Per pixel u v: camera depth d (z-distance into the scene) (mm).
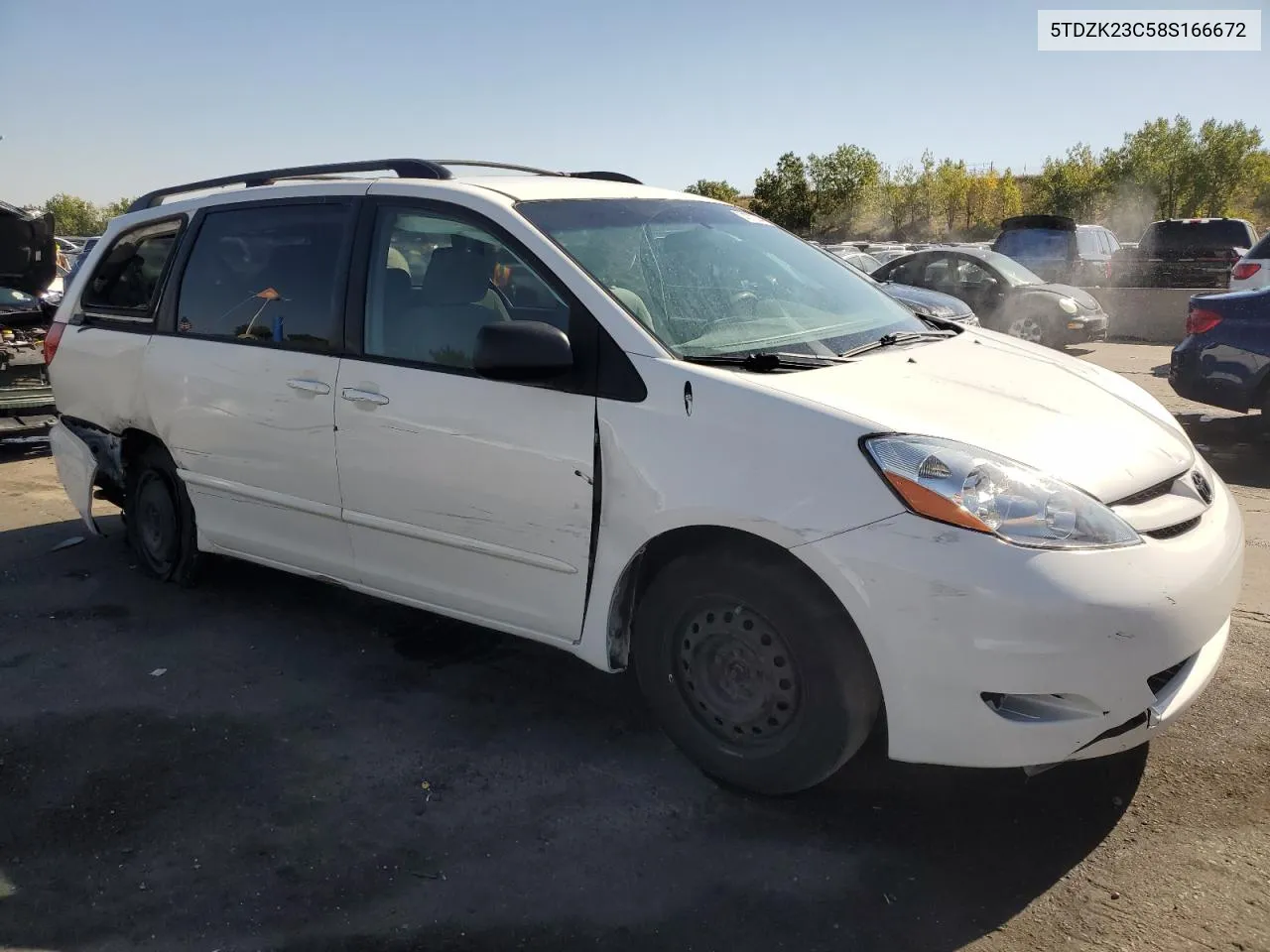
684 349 3115
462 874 2738
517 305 3334
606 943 2471
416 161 3969
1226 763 3150
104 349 4727
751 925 2521
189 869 2779
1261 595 4551
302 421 3836
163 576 4914
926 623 2559
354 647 4215
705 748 3088
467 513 3396
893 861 2750
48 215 7867
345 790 3148
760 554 2855
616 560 3078
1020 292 13758
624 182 4395
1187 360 7645
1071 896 2584
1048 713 2582
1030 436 2809
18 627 4469
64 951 2477
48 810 3066
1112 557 2557
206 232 4383
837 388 2932
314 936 2512
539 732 3492
